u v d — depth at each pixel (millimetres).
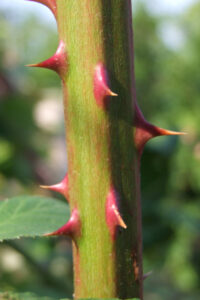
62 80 88
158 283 386
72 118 88
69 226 89
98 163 88
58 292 237
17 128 353
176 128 288
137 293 91
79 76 86
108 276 89
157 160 252
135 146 89
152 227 247
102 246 89
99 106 86
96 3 85
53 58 87
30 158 371
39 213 110
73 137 89
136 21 931
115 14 86
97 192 88
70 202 91
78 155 88
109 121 87
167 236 247
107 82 85
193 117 771
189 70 843
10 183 387
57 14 88
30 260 229
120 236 89
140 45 901
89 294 90
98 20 85
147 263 269
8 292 82
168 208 250
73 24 86
